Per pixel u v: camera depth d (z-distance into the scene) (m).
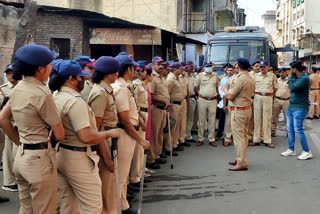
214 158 8.22
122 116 4.29
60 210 3.72
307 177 6.71
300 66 7.86
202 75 9.56
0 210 5.01
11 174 5.77
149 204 5.36
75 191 3.55
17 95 3.21
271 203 5.39
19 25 11.59
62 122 3.43
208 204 5.36
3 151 5.79
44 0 20.36
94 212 3.51
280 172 7.06
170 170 7.21
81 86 3.61
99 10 21.39
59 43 13.67
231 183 6.37
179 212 5.04
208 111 9.57
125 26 14.27
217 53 14.38
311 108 15.14
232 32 15.35
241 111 7.08
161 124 7.50
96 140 3.45
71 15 13.66
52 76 3.49
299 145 9.64
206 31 27.64
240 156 7.18
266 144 9.62
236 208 5.19
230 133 9.63
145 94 6.11
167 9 23.08
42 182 3.23
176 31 23.30
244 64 6.95
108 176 4.20
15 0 14.80
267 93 9.42
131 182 5.97
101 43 14.08
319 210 5.11
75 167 3.45
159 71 7.43
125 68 4.49
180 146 9.10
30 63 3.15
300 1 53.09
